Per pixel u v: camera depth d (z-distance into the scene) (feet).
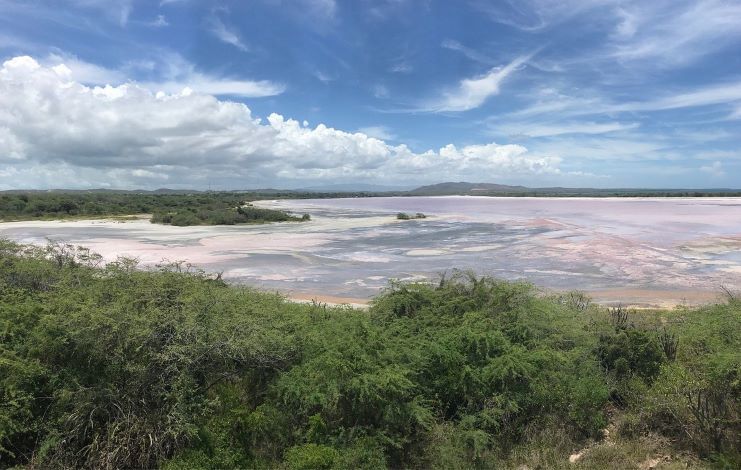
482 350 24.56
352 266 88.28
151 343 21.97
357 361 22.75
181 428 20.10
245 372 24.35
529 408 23.48
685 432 22.08
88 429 20.80
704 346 26.94
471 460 20.95
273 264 90.58
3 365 20.17
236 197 491.31
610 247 102.94
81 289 26.91
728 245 104.88
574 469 20.48
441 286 32.89
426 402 23.04
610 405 24.89
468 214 234.17
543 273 77.66
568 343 27.40
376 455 20.02
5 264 31.14
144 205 273.13
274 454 21.30
